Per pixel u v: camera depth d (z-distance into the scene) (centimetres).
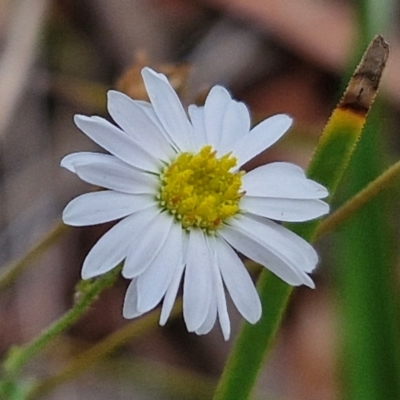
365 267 20
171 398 23
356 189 20
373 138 20
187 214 18
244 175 18
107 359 22
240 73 25
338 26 25
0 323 23
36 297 23
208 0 26
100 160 18
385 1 21
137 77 19
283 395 23
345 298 20
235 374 18
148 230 18
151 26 25
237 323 23
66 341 23
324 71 26
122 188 18
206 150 18
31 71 24
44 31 24
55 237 20
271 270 18
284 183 18
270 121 19
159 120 18
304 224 18
